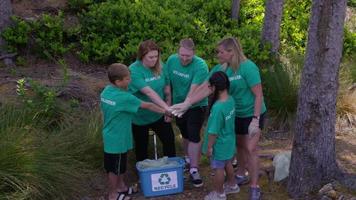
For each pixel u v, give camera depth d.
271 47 8.87
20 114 6.12
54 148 5.50
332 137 5.14
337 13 4.75
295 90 7.48
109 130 5.12
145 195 5.40
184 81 5.54
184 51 5.30
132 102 5.05
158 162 5.42
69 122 6.39
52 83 7.37
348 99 7.66
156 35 8.63
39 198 5.02
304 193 5.18
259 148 6.71
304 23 10.19
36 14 9.06
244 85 4.99
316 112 5.01
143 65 5.42
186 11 9.75
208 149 4.93
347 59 9.45
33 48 8.38
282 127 7.34
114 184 5.27
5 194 4.80
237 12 9.72
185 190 5.57
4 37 8.20
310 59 4.95
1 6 8.25
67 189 5.28
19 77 7.59
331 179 5.18
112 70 4.99
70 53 8.52
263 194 5.38
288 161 5.70
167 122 5.66
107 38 8.70
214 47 8.50
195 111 5.58
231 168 5.28
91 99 7.17
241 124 5.18
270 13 8.82
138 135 5.68
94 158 5.91
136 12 9.03
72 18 9.13
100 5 9.18
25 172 4.97
